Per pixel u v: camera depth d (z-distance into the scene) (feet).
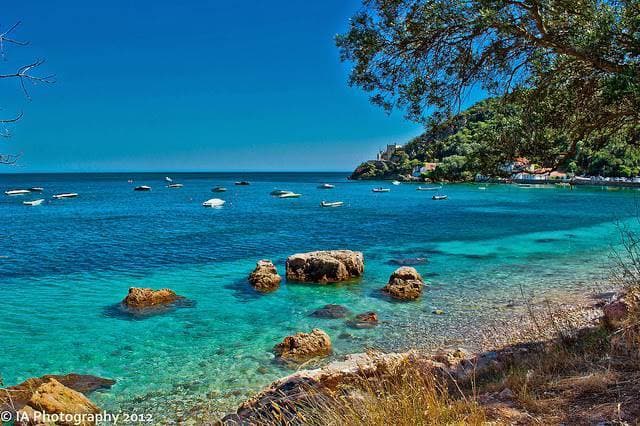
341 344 39.65
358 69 21.89
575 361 22.00
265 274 61.31
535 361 23.85
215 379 33.09
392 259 79.56
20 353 37.96
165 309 50.37
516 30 18.21
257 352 38.19
